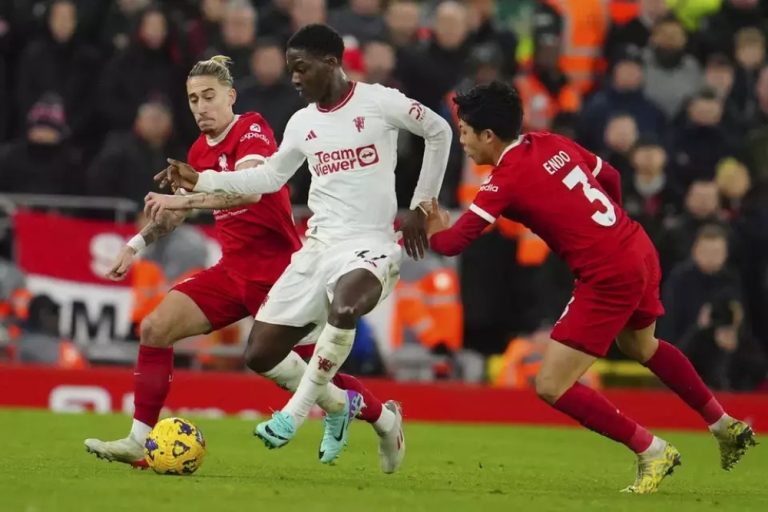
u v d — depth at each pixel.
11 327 48.03
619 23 59.69
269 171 28.39
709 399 29.62
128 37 54.12
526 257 51.56
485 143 27.98
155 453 27.73
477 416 49.34
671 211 53.28
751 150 55.12
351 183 27.94
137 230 48.72
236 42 54.38
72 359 48.22
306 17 55.34
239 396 48.53
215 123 29.64
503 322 52.28
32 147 51.81
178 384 48.47
